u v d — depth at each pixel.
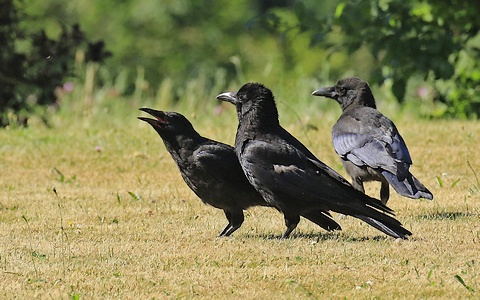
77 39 20.94
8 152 17.64
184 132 11.66
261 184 11.09
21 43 26.19
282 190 10.98
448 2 21.27
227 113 22.75
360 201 10.80
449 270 9.66
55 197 14.16
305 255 10.31
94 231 11.80
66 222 12.38
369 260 10.08
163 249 10.74
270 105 11.47
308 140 17.59
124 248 10.80
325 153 17.16
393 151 12.09
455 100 22.02
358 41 21.52
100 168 16.47
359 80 13.63
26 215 12.84
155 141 18.44
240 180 11.52
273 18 21.88
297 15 21.86
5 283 9.45
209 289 9.16
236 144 11.43
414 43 20.94
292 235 11.46
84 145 18.12
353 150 12.45
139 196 13.96
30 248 10.88
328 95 13.77
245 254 10.41
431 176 15.05
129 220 12.51
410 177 11.75
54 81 20.89
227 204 11.59
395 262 9.98
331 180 10.93
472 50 22.25
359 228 11.78
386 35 21.08
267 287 9.20
